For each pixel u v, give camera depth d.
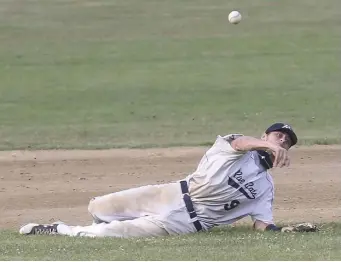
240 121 62.38
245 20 103.81
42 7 111.12
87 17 106.56
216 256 23.02
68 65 86.81
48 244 25.70
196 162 45.78
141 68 85.00
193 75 81.44
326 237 26.30
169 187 28.31
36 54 91.31
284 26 100.88
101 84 78.62
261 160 27.78
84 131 59.38
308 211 33.28
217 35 98.12
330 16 104.31
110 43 95.88
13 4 112.19
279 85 76.38
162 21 104.50
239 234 27.23
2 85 78.06
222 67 84.44
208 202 27.72
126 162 46.00
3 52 92.06
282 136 28.20
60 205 35.69
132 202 28.45
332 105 67.56
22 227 29.42
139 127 60.78
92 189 38.91
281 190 37.62
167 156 47.78
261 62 86.19
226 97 72.06
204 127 60.28
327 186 38.38
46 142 54.69
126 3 112.75
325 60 86.25
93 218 29.39
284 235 26.81
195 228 27.88
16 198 37.12
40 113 67.00
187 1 113.38
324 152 47.53
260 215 28.12
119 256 23.36
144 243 25.52
